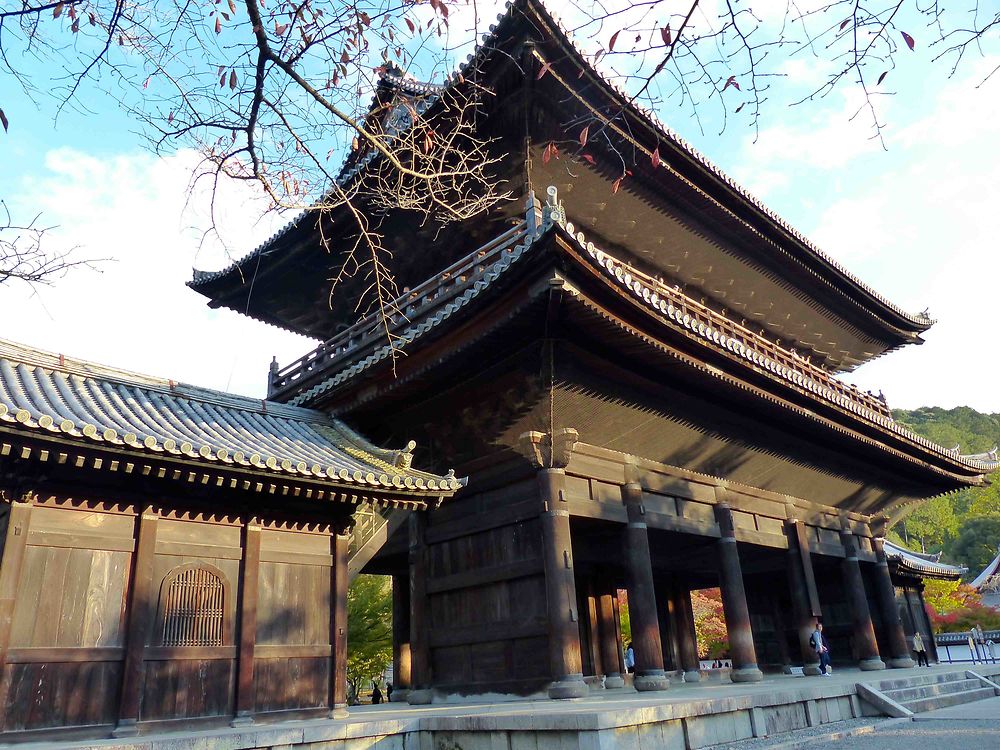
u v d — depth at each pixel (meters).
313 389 17.50
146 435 11.55
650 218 19.98
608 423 15.85
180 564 11.45
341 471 12.30
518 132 16.50
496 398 15.02
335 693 12.55
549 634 13.61
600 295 12.88
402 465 14.37
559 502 14.41
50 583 10.08
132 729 10.12
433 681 16.03
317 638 12.72
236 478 11.45
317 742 9.95
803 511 22.75
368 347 17.05
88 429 9.66
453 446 16.67
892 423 21.70
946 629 45.34
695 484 18.61
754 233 21.11
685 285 23.25
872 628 23.31
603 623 20.23
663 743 9.74
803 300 25.27
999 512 85.88
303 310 24.55
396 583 21.86
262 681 11.77
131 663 10.41
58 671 9.82
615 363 14.58
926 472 24.97
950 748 9.30
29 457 9.80
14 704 9.33
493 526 15.44
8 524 9.87
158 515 11.41
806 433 19.98
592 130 16.31
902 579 29.77
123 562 10.91
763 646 26.88
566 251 11.85
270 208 7.03
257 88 6.10
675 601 24.84
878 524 26.39
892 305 26.66
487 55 14.51
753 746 10.41
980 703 16.62
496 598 15.13
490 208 18.20
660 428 16.95
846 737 11.35
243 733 9.55
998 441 106.31
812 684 15.50
